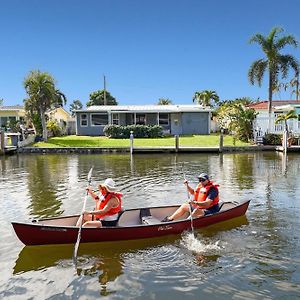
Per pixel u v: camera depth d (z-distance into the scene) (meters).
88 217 8.01
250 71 31.58
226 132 37.47
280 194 12.12
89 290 5.72
